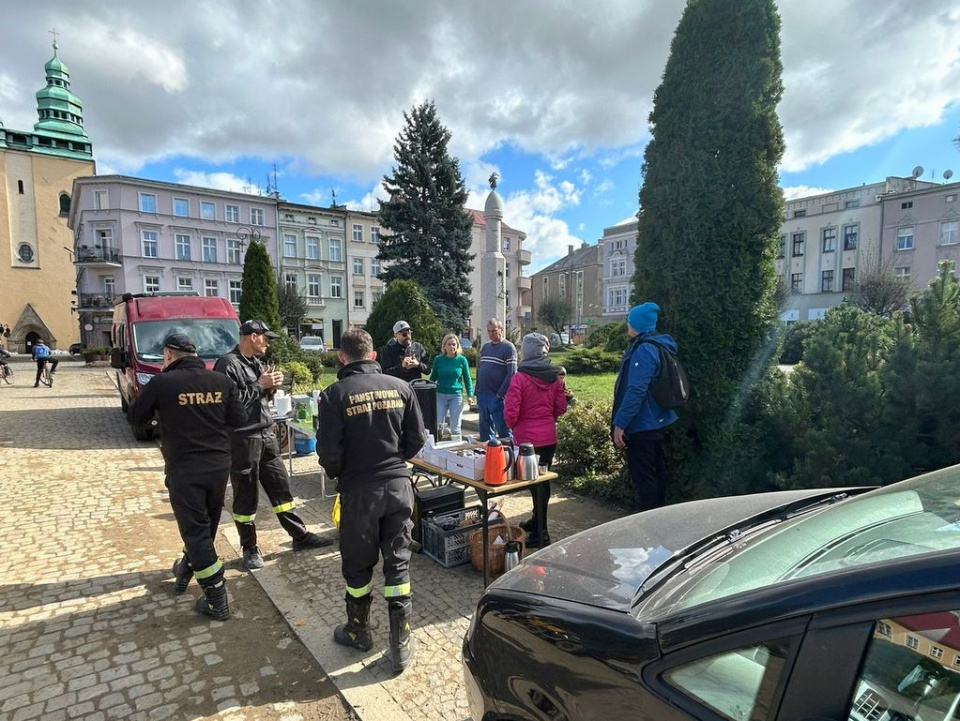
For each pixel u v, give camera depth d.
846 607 1.12
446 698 2.73
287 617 3.51
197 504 3.52
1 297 52.50
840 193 43.59
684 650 1.35
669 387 4.17
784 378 4.98
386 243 27.47
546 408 4.50
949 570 1.05
